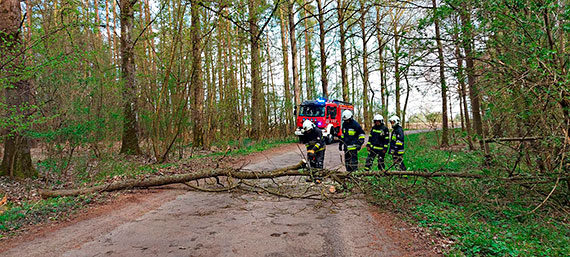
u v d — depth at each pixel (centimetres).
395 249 379
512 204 539
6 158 818
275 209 561
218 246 394
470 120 854
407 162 930
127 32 1202
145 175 857
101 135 866
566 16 445
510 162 577
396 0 770
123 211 552
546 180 519
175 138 1138
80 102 798
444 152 1027
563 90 435
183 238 422
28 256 371
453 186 593
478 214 514
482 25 527
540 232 423
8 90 727
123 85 962
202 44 1214
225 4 1152
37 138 731
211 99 1459
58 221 501
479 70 577
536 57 445
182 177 707
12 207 573
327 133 1777
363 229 450
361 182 650
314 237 422
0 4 786
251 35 1702
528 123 532
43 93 752
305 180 799
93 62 877
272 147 1730
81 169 832
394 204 552
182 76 1135
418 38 601
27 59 664
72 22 751
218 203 603
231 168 718
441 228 434
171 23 1074
